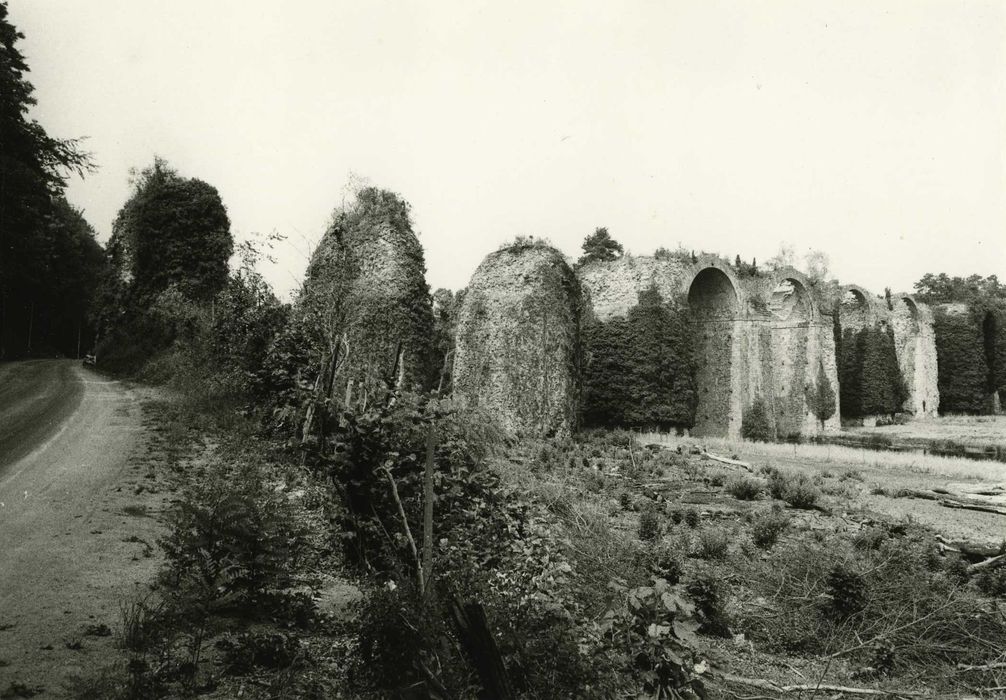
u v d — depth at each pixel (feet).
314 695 18.17
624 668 21.66
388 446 26.96
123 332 121.90
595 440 91.04
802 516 50.47
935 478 73.41
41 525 31.30
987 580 36.06
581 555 33.30
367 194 84.69
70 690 16.62
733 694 25.58
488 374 92.27
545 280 93.20
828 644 30.09
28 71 98.02
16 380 104.42
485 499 29.66
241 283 73.92
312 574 27.50
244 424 55.06
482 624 17.46
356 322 75.56
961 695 27.22
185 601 18.28
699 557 38.78
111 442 52.65
